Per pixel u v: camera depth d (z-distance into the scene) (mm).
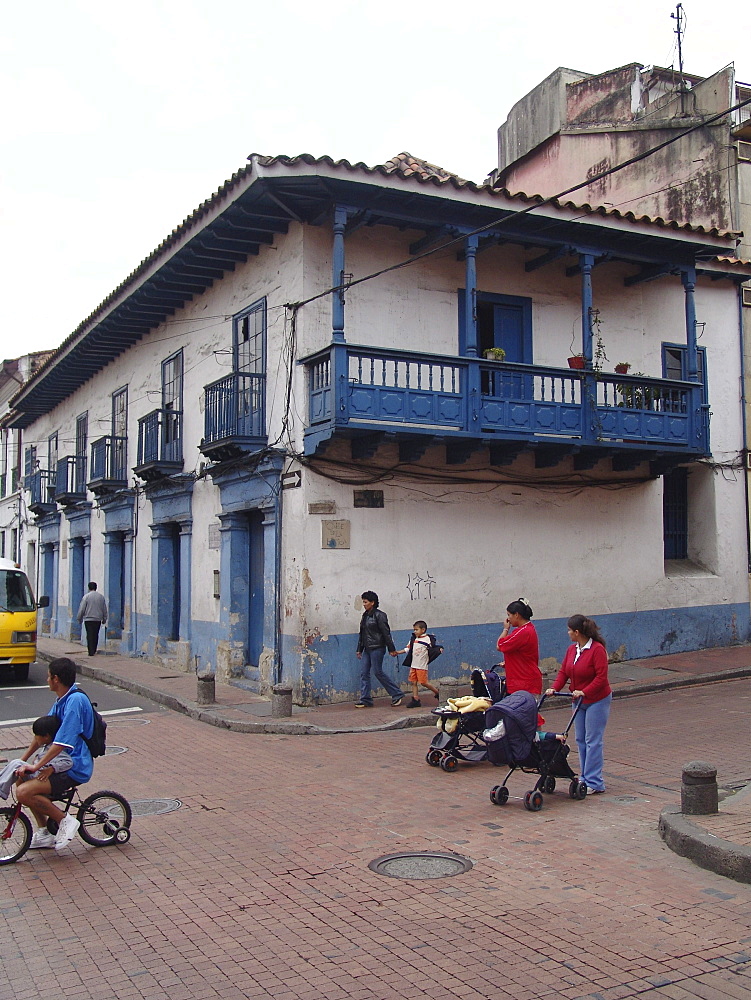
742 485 17469
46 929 5418
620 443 14320
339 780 8930
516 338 15031
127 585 21125
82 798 8406
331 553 13047
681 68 20641
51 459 29547
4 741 11500
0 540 37000
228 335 15609
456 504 14172
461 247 13984
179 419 17719
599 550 15547
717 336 17438
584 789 7949
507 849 6574
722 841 6113
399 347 13719
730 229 17797
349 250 13500
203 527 16688
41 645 24828
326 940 5098
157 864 6566
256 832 7262
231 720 11977
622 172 19953
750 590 17406
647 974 4539
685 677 14109
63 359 22422
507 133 24641
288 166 11820
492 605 14367
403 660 13344
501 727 7727
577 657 8148
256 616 15000
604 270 15922
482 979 4539
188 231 14227
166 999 4469
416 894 5750
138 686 15492
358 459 13312
